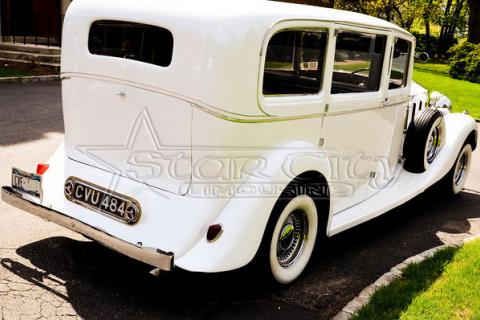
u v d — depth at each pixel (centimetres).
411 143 537
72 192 376
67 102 385
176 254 323
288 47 354
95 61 358
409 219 561
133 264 401
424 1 3584
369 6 3369
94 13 357
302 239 392
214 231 323
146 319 330
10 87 1076
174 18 321
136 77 339
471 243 483
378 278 411
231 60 312
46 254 401
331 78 391
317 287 392
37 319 317
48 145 684
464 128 587
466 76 2120
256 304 360
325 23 371
